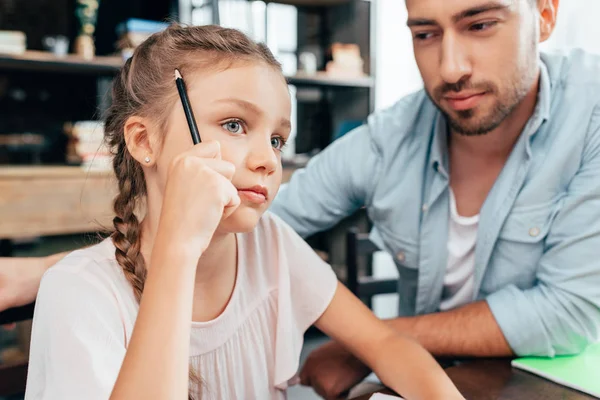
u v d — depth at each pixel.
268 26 2.96
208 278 0.77
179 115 0.69
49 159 2.78
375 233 1.37
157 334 0.56
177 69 0.70
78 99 2.85
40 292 0.67
